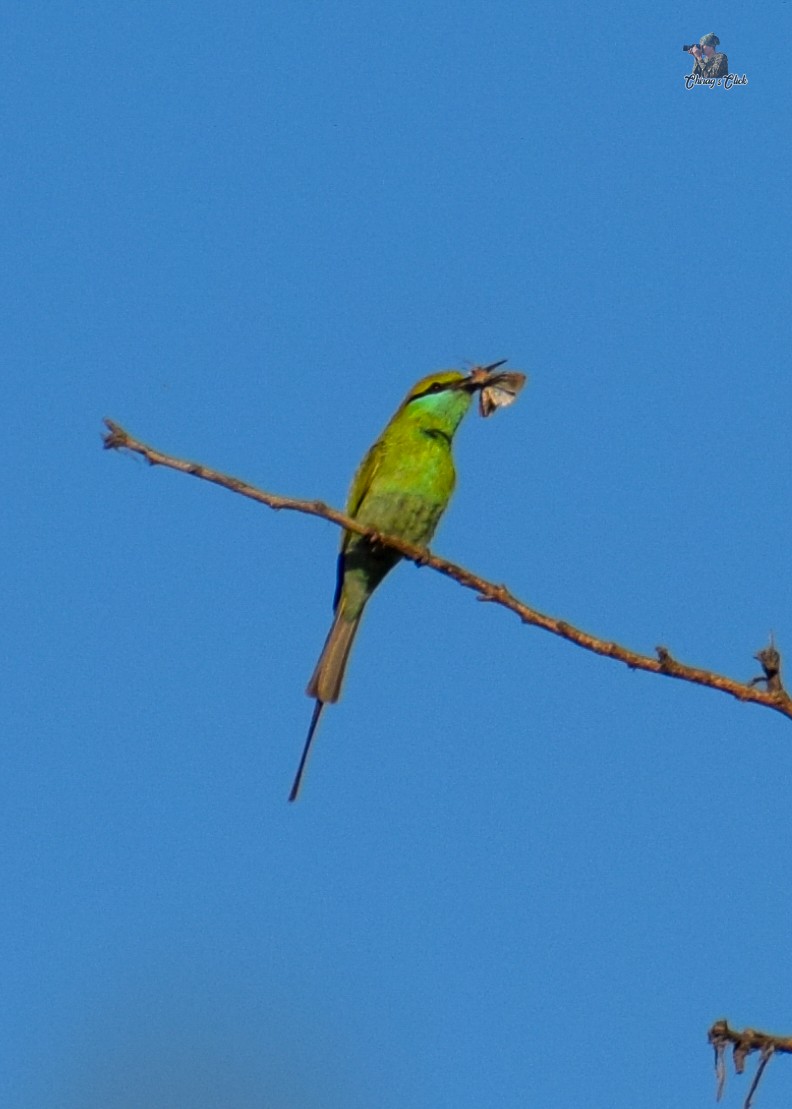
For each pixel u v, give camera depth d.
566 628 7.89
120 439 8.21
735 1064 7.10
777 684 7.61
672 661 7.68
